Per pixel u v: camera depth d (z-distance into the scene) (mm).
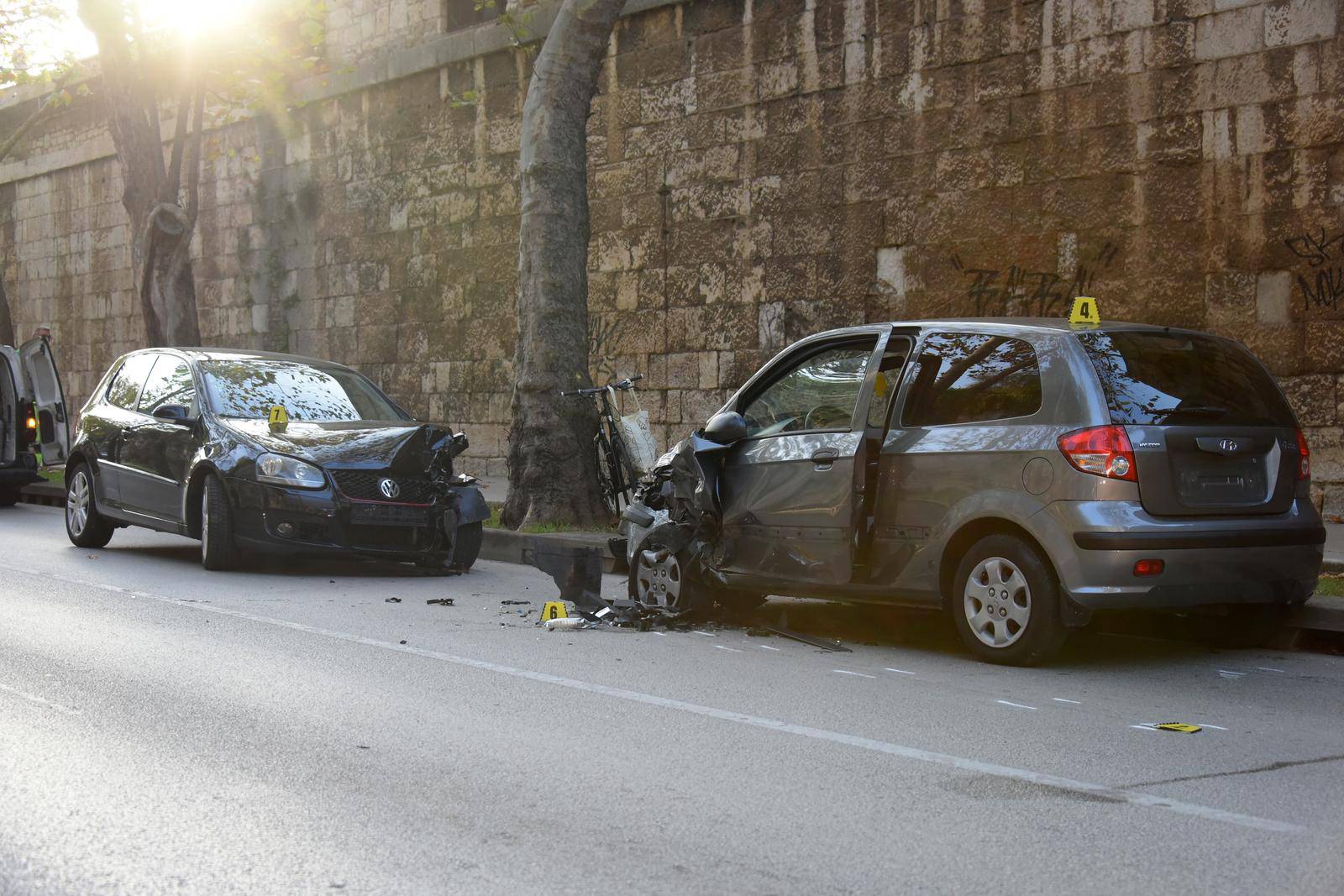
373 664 12523
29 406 31859
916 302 26109
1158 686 12000
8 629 14266
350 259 38188
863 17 26734
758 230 28531
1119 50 23453
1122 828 7770
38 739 9531
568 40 23203
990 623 12773
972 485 12742
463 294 35250
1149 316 23219
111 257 47625
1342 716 10898
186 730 9859
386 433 19594
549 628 14719
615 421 23594
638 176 30656
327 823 7691
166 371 22031
